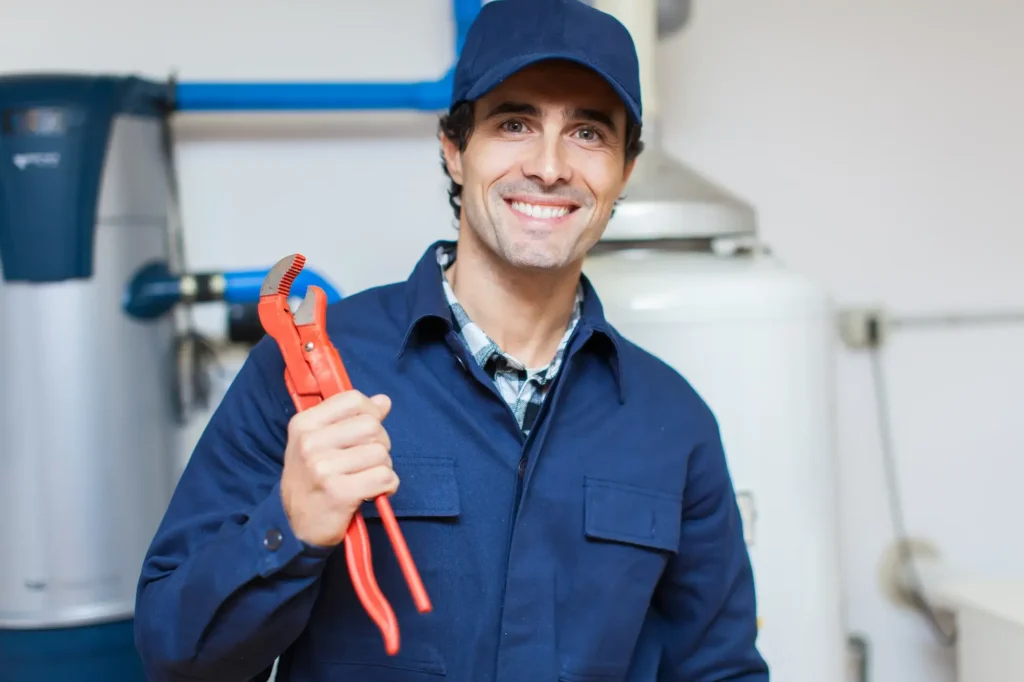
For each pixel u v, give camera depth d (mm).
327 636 770
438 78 1512
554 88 793
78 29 1419
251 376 796
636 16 1331
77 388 1231
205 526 757
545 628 779
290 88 1372
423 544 770
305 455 654
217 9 1454
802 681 1219
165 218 1337
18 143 1215
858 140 1653
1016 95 1694
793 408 1208
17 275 1223
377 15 1494
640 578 821
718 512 901
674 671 934
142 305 1276
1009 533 1729
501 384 854
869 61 1648
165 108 1362
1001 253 1706
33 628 1211
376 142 1505
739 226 1289
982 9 1676
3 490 1223
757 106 1618
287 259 738
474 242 841
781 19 1618
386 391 805
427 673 757
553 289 842
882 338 1670
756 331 1188
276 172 1485
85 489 1229
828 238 1653
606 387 862
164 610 721
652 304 1170
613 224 1241
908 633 1699
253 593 683
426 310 805
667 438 862
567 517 802
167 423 1312
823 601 1235
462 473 786
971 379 1711
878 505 1693
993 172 1697
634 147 885
